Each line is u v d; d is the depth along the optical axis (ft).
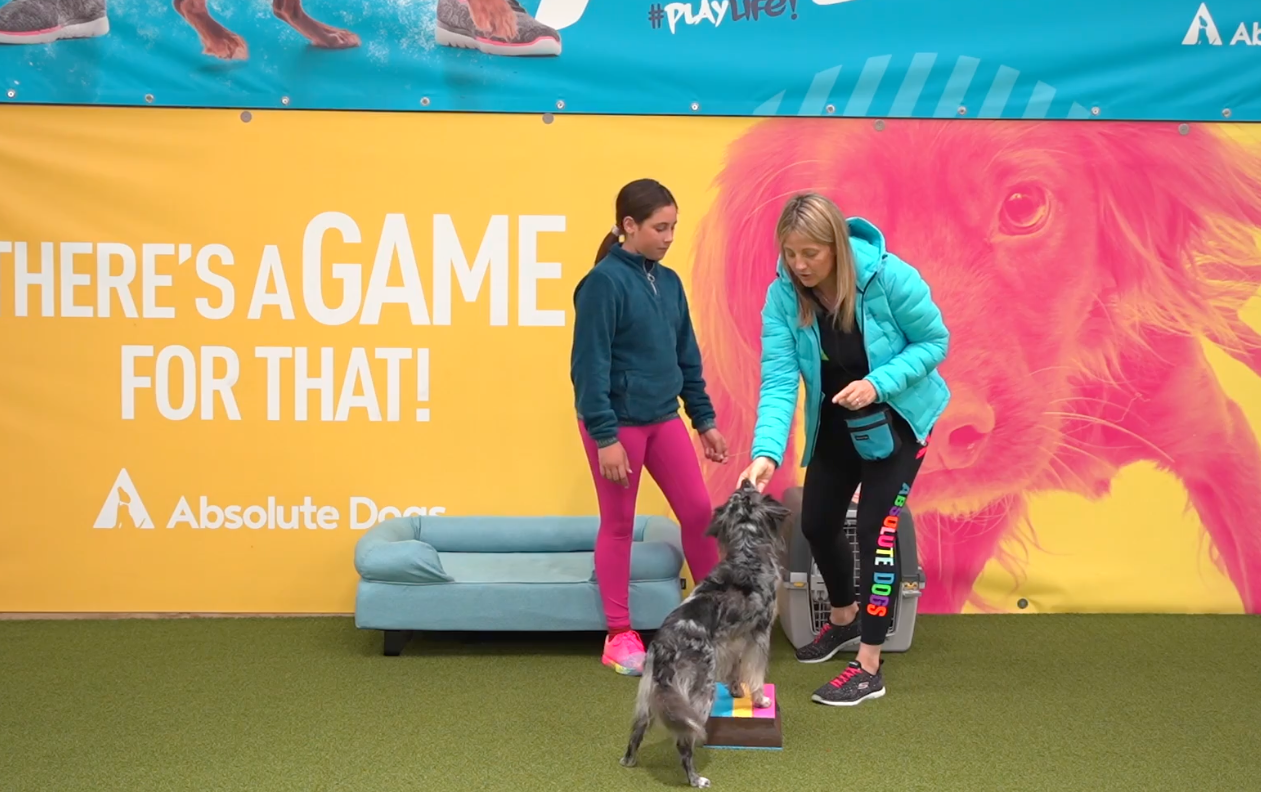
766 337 10.61
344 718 10.06
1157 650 12.24
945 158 13.47
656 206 10.64
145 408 13.44
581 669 11.57
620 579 11.48
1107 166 13.47
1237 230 13.51
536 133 13.41
